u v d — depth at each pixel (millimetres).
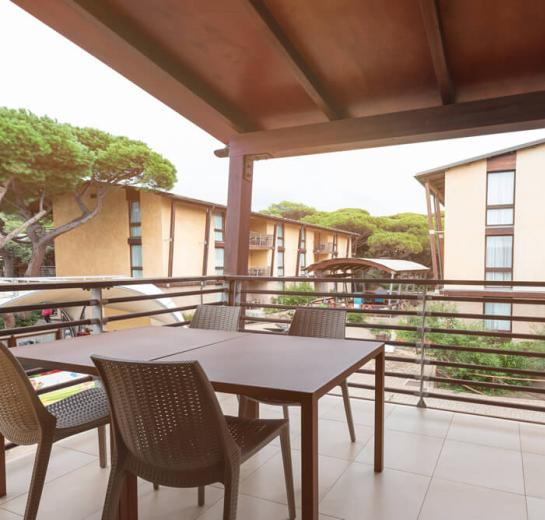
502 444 2498
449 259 10523
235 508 1311
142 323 11289
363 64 2953
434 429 2719
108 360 1294
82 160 12367
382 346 2090
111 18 2445
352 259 11688
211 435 1290
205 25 2555
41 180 12289
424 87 3260
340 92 3348
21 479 2104
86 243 14719
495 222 10000
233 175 3900
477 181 10164
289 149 3711
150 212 13383
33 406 1493
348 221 25438
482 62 2850
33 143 11422
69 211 14867
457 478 2109
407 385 6164
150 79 3004
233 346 2018
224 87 3320
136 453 1374
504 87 3170
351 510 1841
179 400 1269
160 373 1252
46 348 1968
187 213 13883
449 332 3080
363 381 5633
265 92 3406
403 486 2035
